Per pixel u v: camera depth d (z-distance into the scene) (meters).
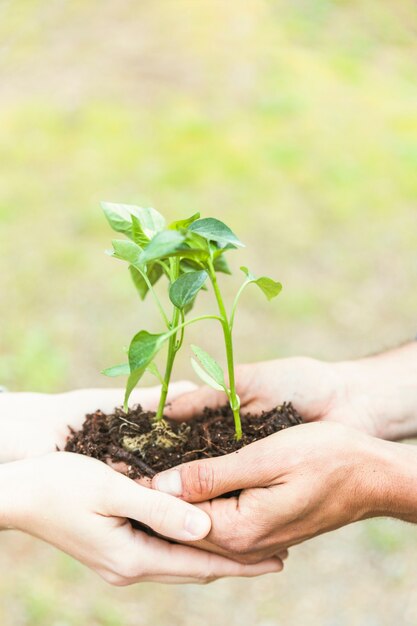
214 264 0.66
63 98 2.29
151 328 1.45
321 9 2.86
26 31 2.64
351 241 1.77
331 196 1.93
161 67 2.53
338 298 1.58
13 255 1.63
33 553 1.05
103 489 0.63
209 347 1.42
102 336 1.42
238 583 1.06
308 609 1.01
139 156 2.02
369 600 1.02
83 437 0.67
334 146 2.14
